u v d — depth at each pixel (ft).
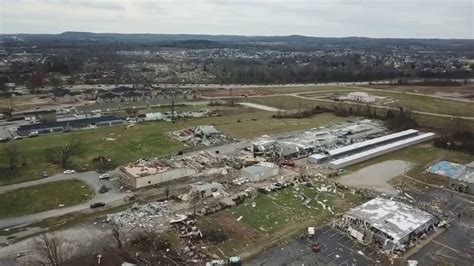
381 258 162.71
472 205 216.54
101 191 224.74
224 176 250.57
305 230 183.93
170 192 225.35
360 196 223.51
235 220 192.13
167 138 331.16
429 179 251.19
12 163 252.83
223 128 367.86
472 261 162.09
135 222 188.34
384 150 302.04
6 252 162.81
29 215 196.75
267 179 246.06
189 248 166.40
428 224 186.70
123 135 337.93
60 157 277.23
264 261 158.61
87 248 164.86
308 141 317.01
